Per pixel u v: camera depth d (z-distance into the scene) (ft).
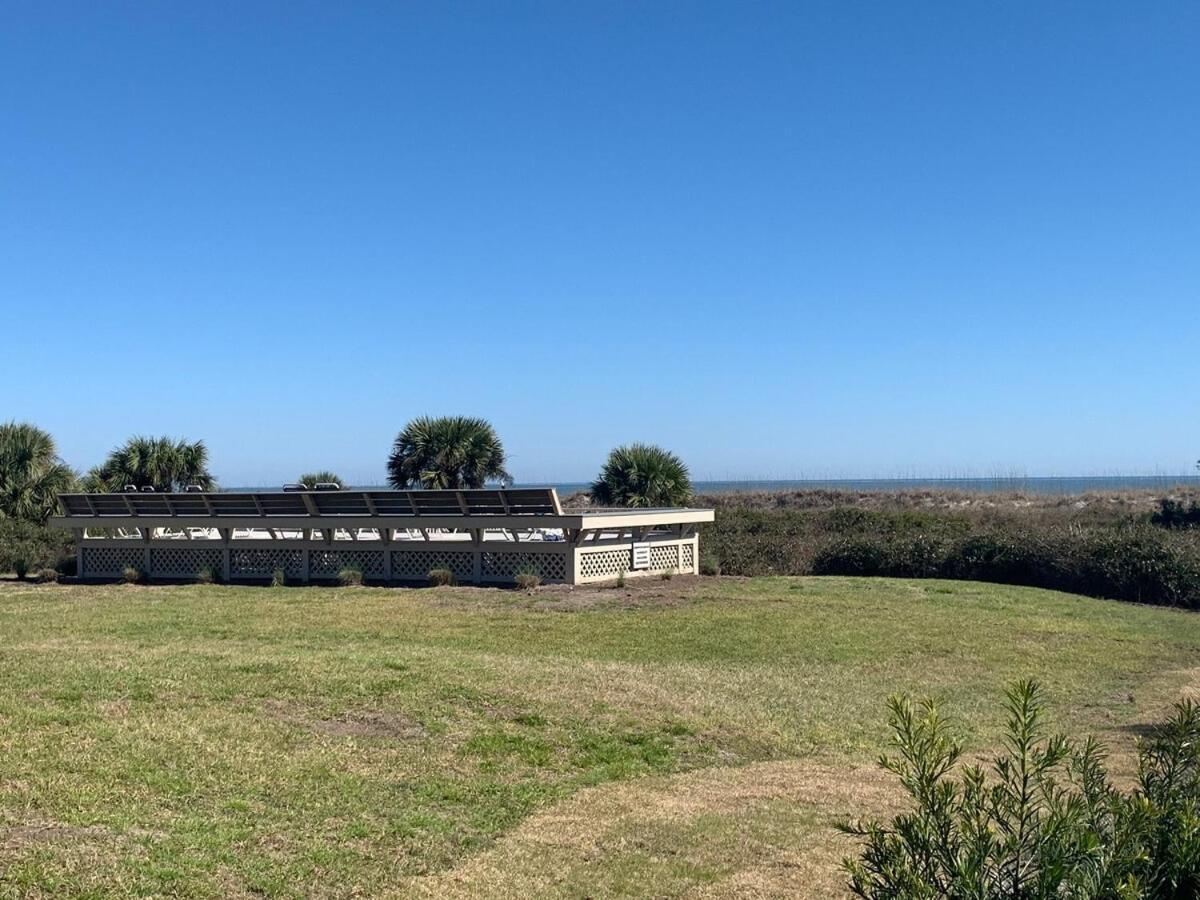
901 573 80.53
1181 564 68.64
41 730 27.40
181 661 38.55
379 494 73.36
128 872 19.06
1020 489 166.61
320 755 27.55
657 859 22.56
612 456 101.04
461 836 23.20
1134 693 41.14
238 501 77.77
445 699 34.06
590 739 31.19
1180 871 12.67
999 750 31.40
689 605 61.31
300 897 19.30
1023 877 12.66
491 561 72.28
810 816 25.40
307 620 55.52
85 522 81.30
